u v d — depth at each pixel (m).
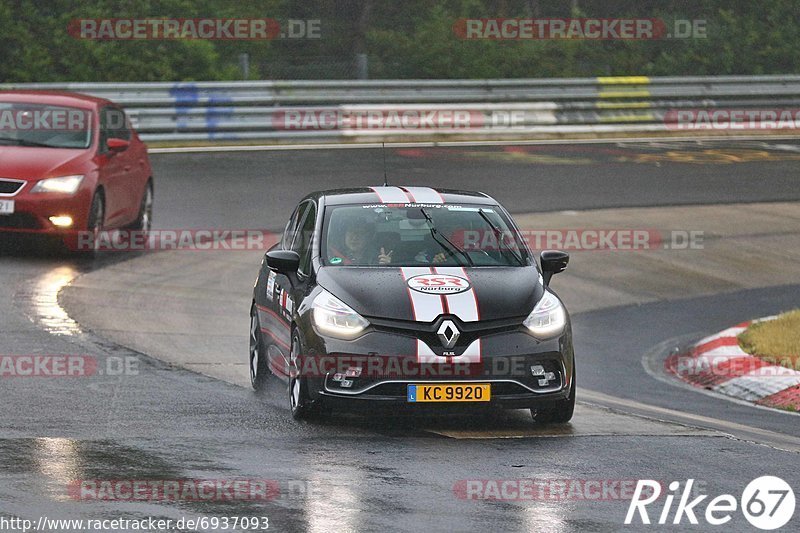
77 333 42.44
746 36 132.00
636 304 55.84
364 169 84.56
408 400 29.80
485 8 129.25
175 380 35.91
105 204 57.34
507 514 21.95
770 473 25.55
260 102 96.56
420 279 31.55
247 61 107.12
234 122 93.81
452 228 34.22
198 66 106.88
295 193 75.94
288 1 121.44
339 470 25.00
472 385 29.91
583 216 73.06
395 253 33.00
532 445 28.16
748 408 36.72
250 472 24.62
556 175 86.00
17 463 24.70
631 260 63.69
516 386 30.19
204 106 94.75
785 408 36.94
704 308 55.31
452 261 32.91
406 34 125.62
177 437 27.86
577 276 60.16
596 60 128.75
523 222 70.50
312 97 98.56
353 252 33.00
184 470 24.62
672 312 54.31
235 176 80.81
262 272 37.09
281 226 67.25
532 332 30.56
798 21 138.12
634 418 32.53
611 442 28.62
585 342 48.03
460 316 30.27
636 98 108.31
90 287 51.34
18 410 30.30
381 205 34.94
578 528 21.22
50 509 21.48
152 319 46.44
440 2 127.69
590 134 106.19
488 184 81.25
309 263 33.12
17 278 51.62
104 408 31.05
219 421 30.09
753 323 48.31
